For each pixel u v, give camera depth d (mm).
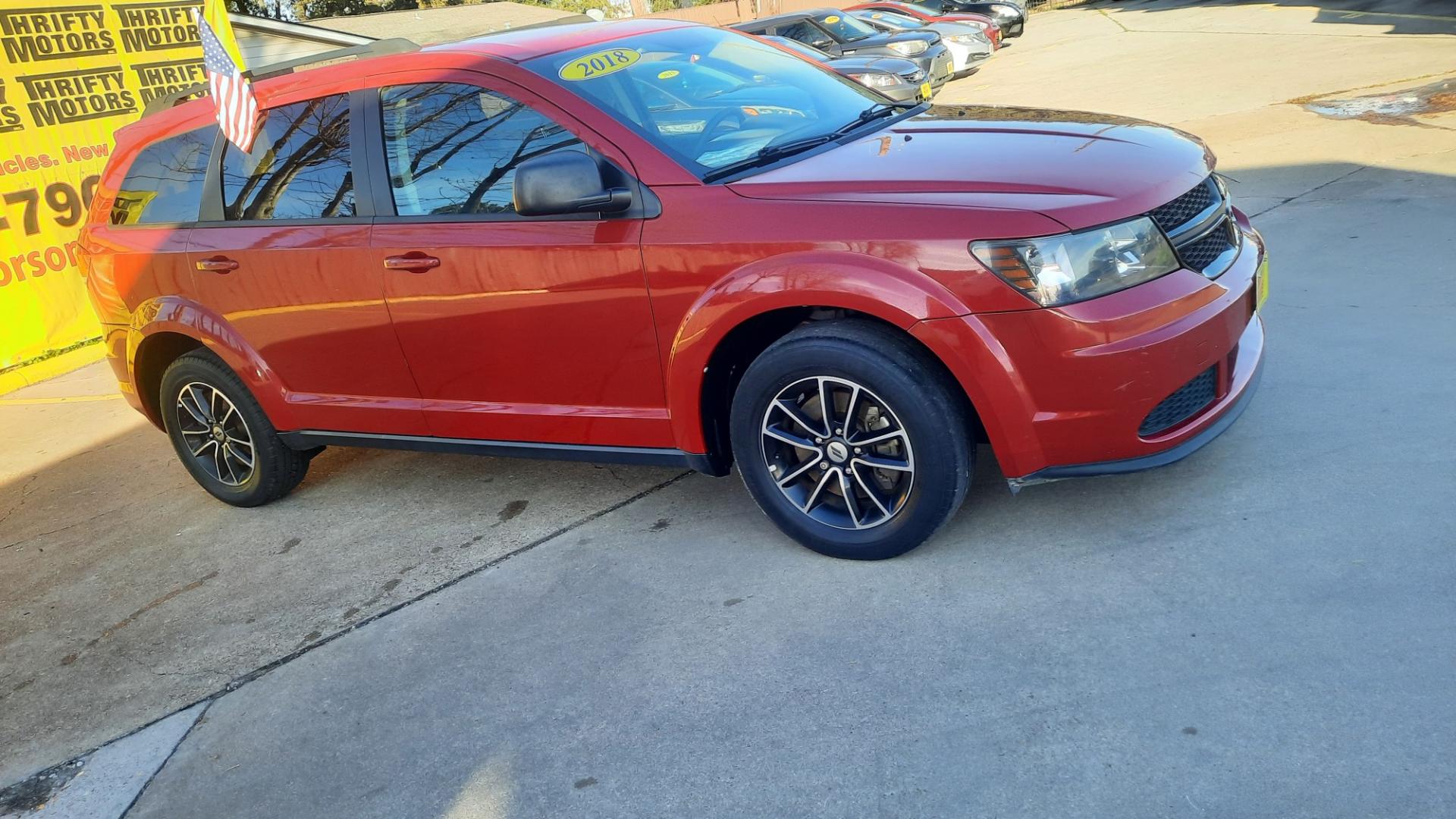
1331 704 2289
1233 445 3473
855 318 2975
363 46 3951
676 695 2791
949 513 3012
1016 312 2697
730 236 2994
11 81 8094
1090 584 2887
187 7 9492
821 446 3115
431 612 3477
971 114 3715
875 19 16500
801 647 2877
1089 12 24906
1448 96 8109
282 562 4098
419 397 3887
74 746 3127
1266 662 2457
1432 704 2232
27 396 7582
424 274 3568
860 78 10711
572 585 3459
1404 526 2865
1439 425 3359
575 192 2996
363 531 4234
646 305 3186
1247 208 6273
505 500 4250
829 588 3139
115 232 4520
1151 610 2727
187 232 4246
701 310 3055
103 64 8766
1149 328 2713
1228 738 2252
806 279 2857
